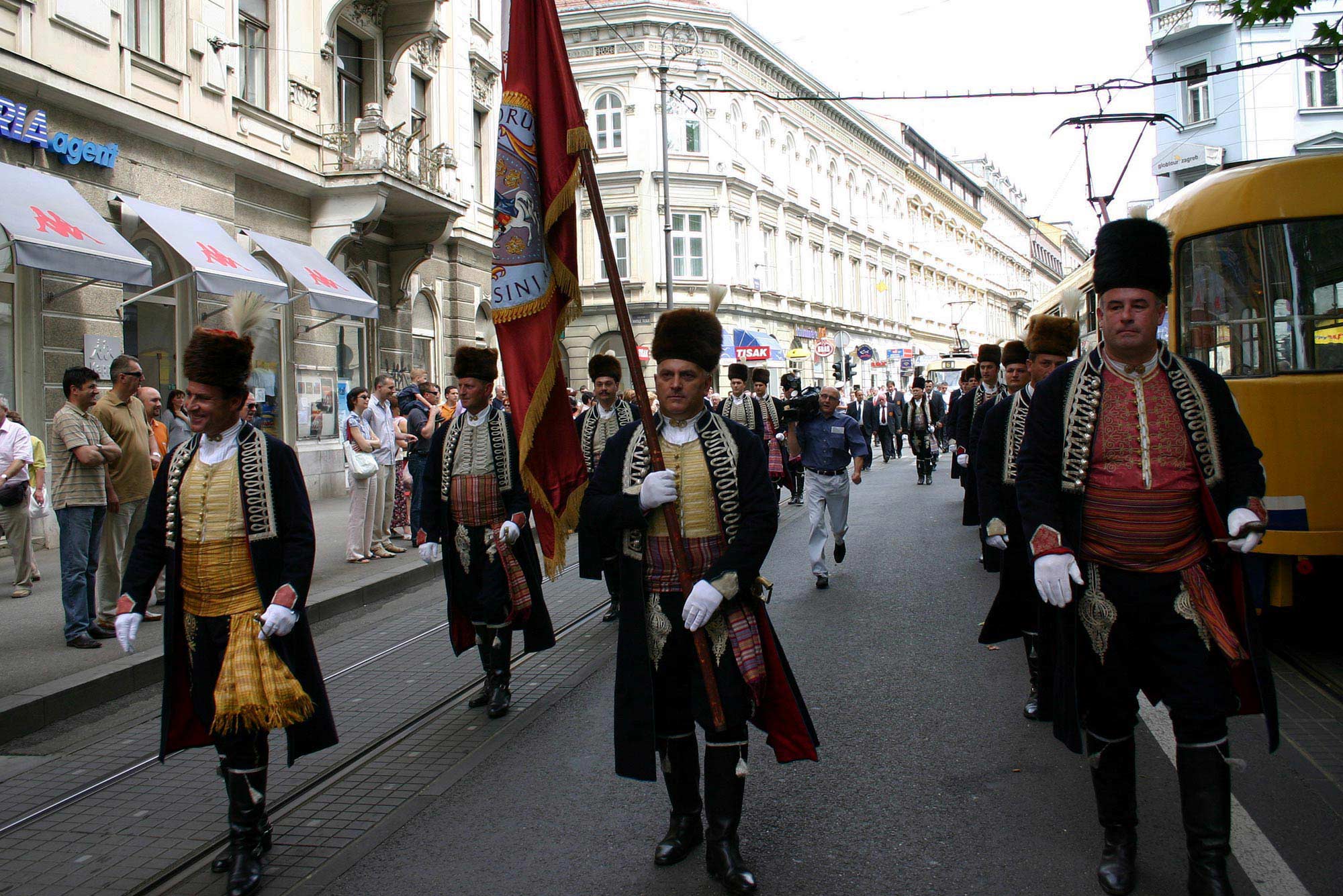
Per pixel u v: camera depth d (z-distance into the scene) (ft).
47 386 37.04
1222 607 10.63
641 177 105.91
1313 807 13.14
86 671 20.65
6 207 32.40
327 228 53.83
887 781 14.55
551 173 13.73
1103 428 10.77
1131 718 11.06
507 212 13.65
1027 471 11.10
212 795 15.35
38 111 36.09
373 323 59.36
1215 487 10.56
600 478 12.02
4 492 28.73
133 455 25.13
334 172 53.16
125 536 25.29
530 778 15.33
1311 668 19.93
